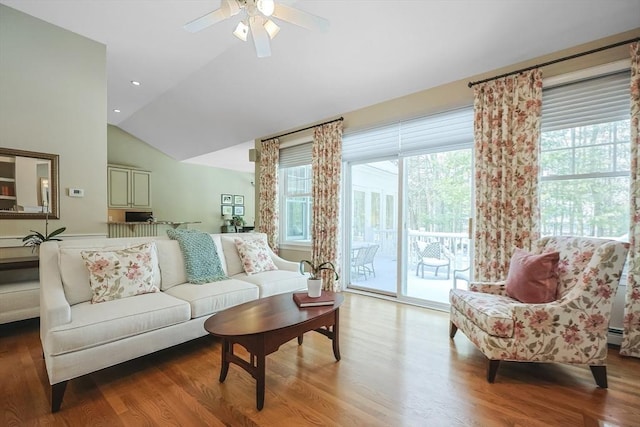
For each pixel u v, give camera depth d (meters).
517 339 1.87
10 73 3.03
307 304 2.11
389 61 3.18
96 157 3.61
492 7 2.40
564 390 1.82
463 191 3.38
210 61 3.98
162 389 1.83
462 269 3.43
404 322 3.02
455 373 2.02
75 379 1.93
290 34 3.19
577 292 1.86
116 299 2.15
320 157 4.46
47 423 1.52
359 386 1.86
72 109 3.43
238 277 3.06
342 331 2.78
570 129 2.67
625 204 2.45
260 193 5.48
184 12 3.03
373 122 3.94
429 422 1.53
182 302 2.24
